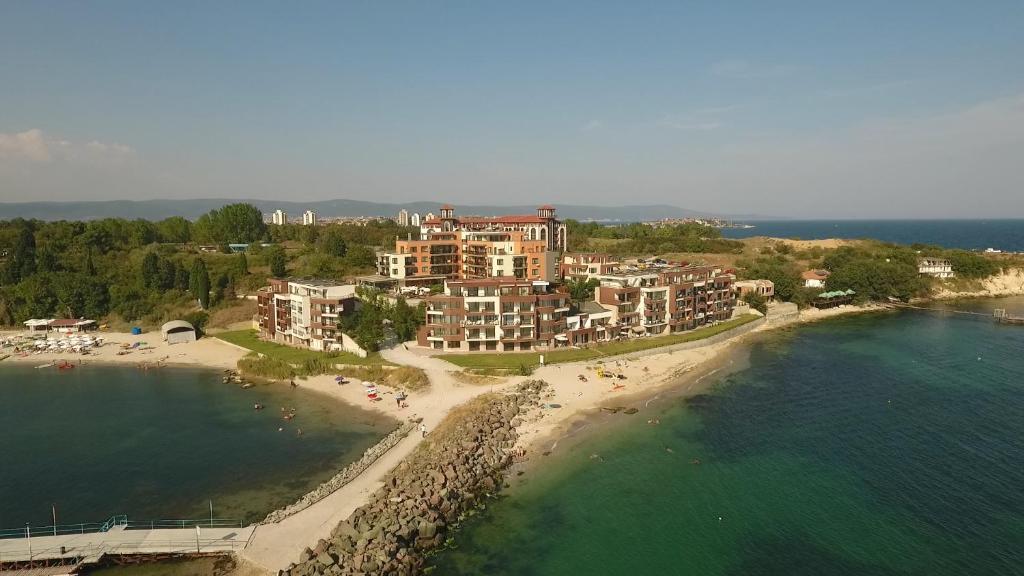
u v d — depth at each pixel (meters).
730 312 155.50
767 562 54.53
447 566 53.97
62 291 162.38
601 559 55.03
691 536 58.72
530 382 101.38
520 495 66.56
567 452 77.44
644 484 69.12
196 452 79.69
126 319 162.00
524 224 199.25
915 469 71.62
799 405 94.38
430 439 79.94
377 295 141.88
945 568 52.97
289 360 119.75
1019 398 96.12
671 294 138.50
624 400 96.44
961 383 104.62
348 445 80.88
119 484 70.44
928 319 165.88
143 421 92.56
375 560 51.47
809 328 154.38
